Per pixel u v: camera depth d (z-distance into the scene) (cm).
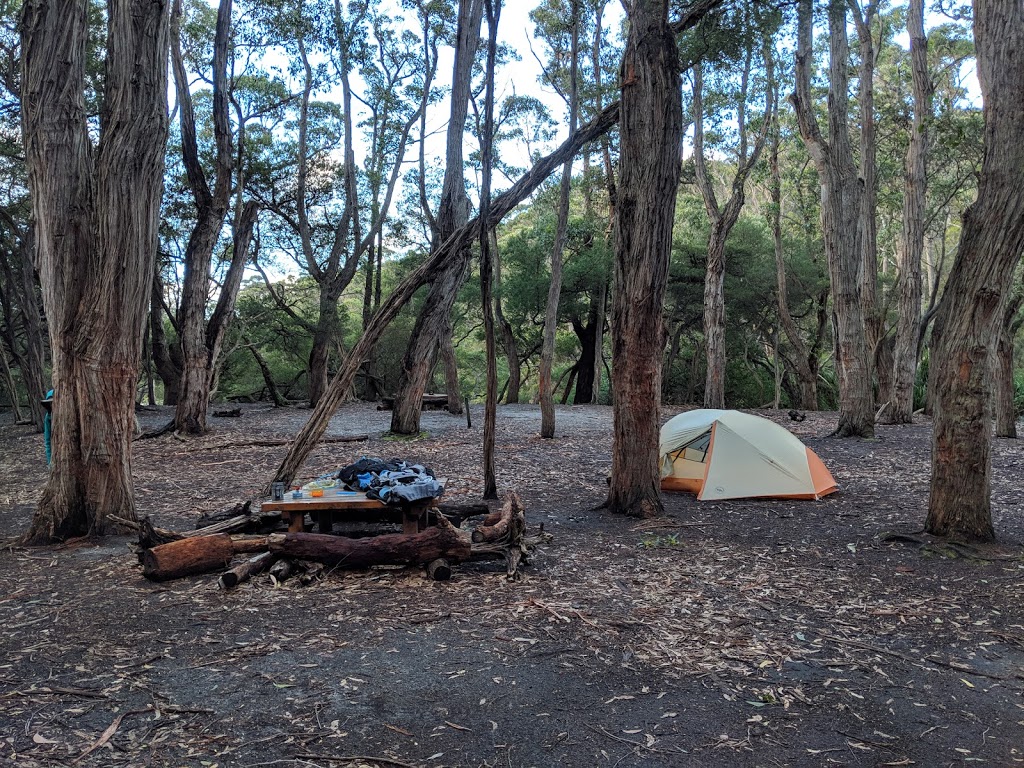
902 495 1062
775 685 434
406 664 457
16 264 2298
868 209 2108
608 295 3169
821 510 952
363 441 1711
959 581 638
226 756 350
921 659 475
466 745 362
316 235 2919
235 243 1834
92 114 2053
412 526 696
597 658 469
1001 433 1819
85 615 542
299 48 2434
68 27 752
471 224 955
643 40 842
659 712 399
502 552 674
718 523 874
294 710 396
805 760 354
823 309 3231
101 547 733
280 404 2762
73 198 760
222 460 1438
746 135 2284
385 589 602
